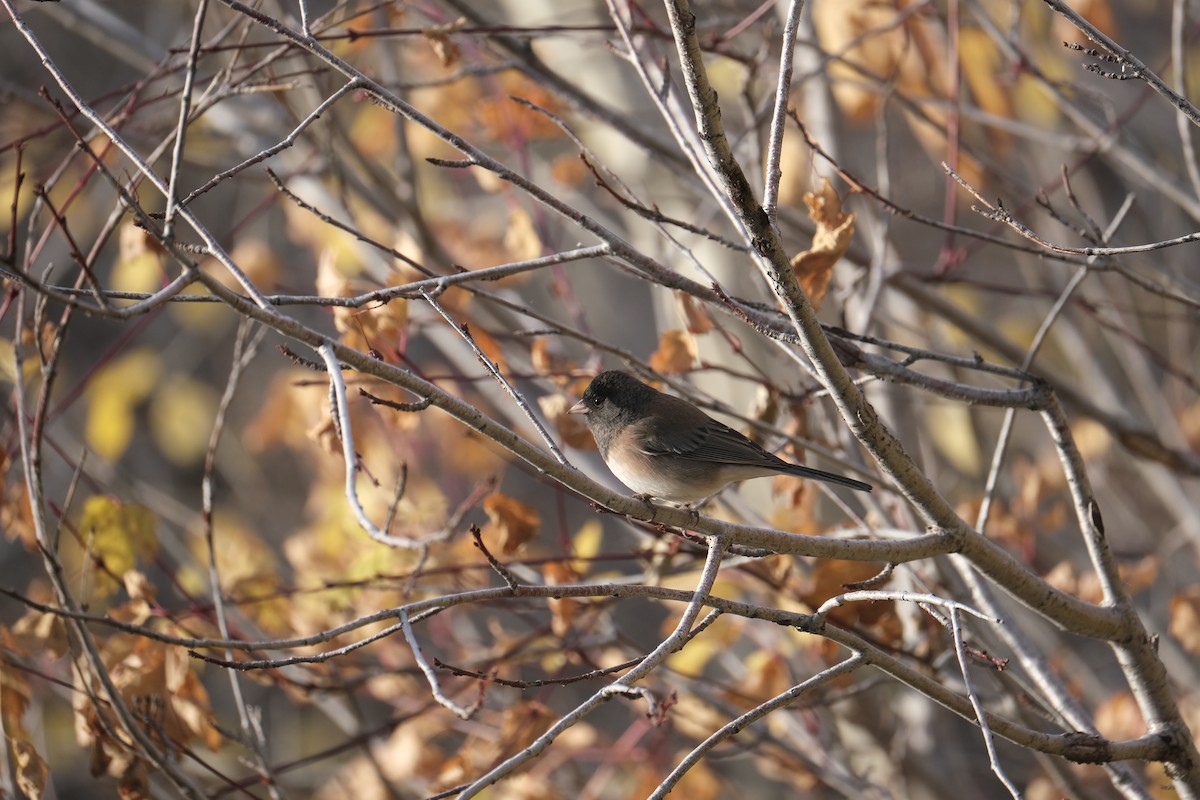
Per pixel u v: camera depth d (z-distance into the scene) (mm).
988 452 16250
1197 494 14602
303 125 6215
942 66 12836
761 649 11617
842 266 11727
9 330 15844
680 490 9484
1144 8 17375
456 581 10438
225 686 16672
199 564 12977
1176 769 7266
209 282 5340
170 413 17609
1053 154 14273
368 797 11172
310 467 17688
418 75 15281
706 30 11305
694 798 10711
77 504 15086
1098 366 14023
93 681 8344
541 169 14352
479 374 11922
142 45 12852
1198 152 15039
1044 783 12008
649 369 8625
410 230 12273
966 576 8828
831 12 12055
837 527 10047
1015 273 17969
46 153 14781
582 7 13453
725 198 7176
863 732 11984
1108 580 7402
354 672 11477
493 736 10555
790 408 9367
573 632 10750
